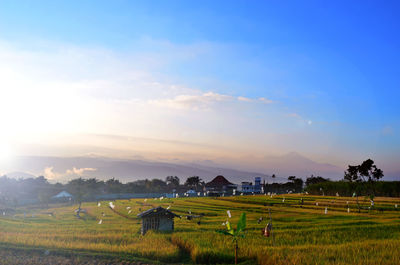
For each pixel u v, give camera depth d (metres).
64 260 28.06
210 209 89.62
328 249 27.80
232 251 28.41
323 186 140.88
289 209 83.94
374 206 79.38
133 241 35.72
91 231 45.94
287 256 24.69
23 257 29.00
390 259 23.36
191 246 30.91
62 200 153.62
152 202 130.25
